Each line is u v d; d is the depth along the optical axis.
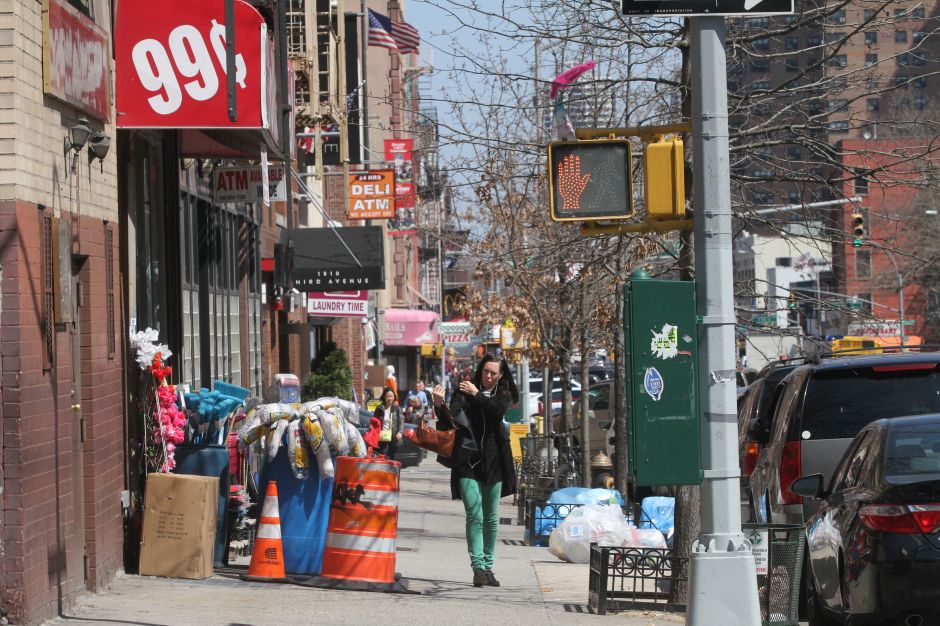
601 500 39.50
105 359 25.19
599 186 17.70
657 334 15.74
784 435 26.00
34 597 20.20
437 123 34.34
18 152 19.81
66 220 22.36
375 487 26.80
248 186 42.12
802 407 25.50
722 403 15.94
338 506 26.88
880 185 30.72
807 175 30.77
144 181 32.06
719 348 16.02
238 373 49.09
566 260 42.00
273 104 30.27
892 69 35.22
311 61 59.66
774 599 22.39
